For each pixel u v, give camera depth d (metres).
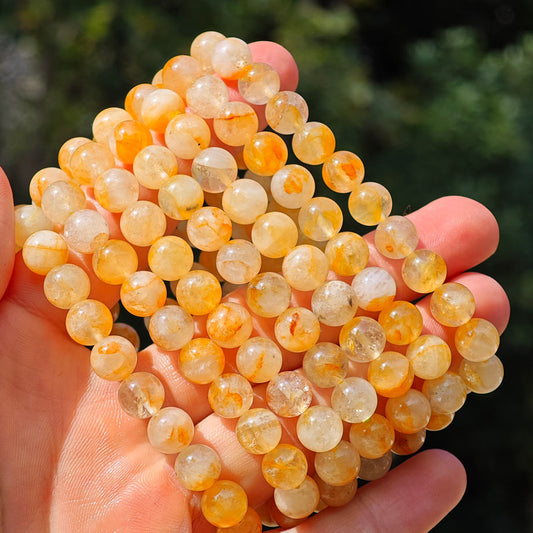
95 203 0.26
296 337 0.24
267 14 0.57
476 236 0.26
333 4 0.71
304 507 0.24
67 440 0.25
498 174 0.60
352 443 0.24
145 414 0.24
